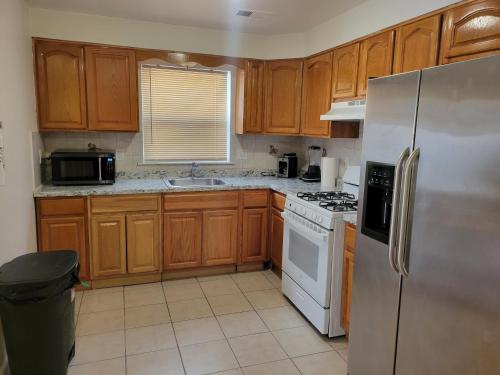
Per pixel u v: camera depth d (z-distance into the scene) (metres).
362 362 2.06
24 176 2.72
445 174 1.46
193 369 2.24
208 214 3.55
